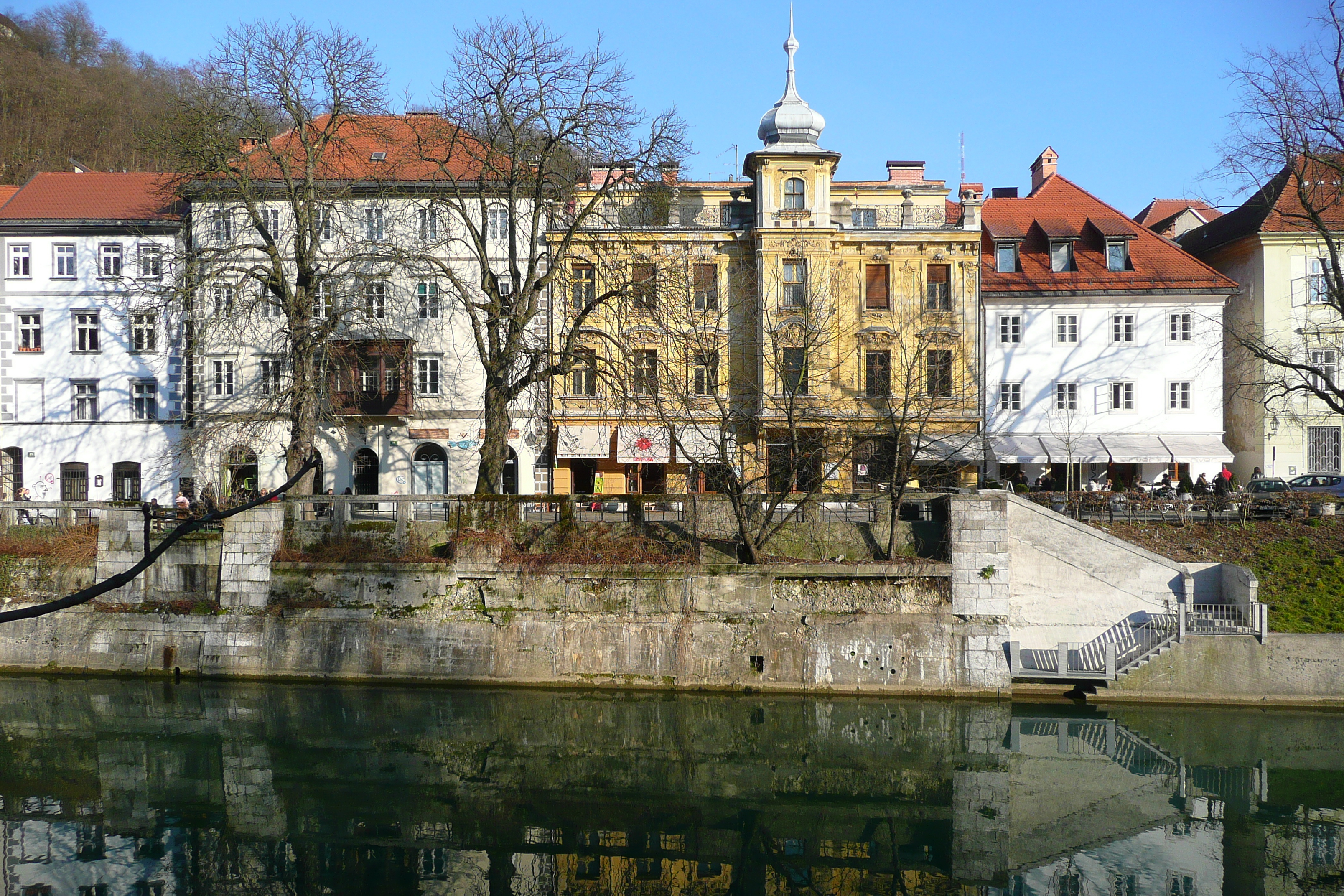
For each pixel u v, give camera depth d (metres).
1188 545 30.31
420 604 28.30
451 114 31.14
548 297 38.66
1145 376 42.69
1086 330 42.84
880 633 27.09
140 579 29.84
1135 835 20.16
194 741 24.77
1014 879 18.28
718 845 19.83
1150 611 27.67
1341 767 23.23
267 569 28.91
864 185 43.41
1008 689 26.80
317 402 32.31
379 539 29.12
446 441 42.00
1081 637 27.89
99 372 43.31
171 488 43.00
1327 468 42.16
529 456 41.91
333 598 28.66
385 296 35.75
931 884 18.16
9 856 19.16
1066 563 27.98
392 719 25.83
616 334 40.16
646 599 27.66
